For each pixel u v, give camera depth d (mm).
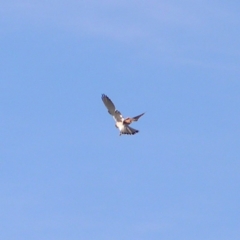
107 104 102375
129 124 101875
